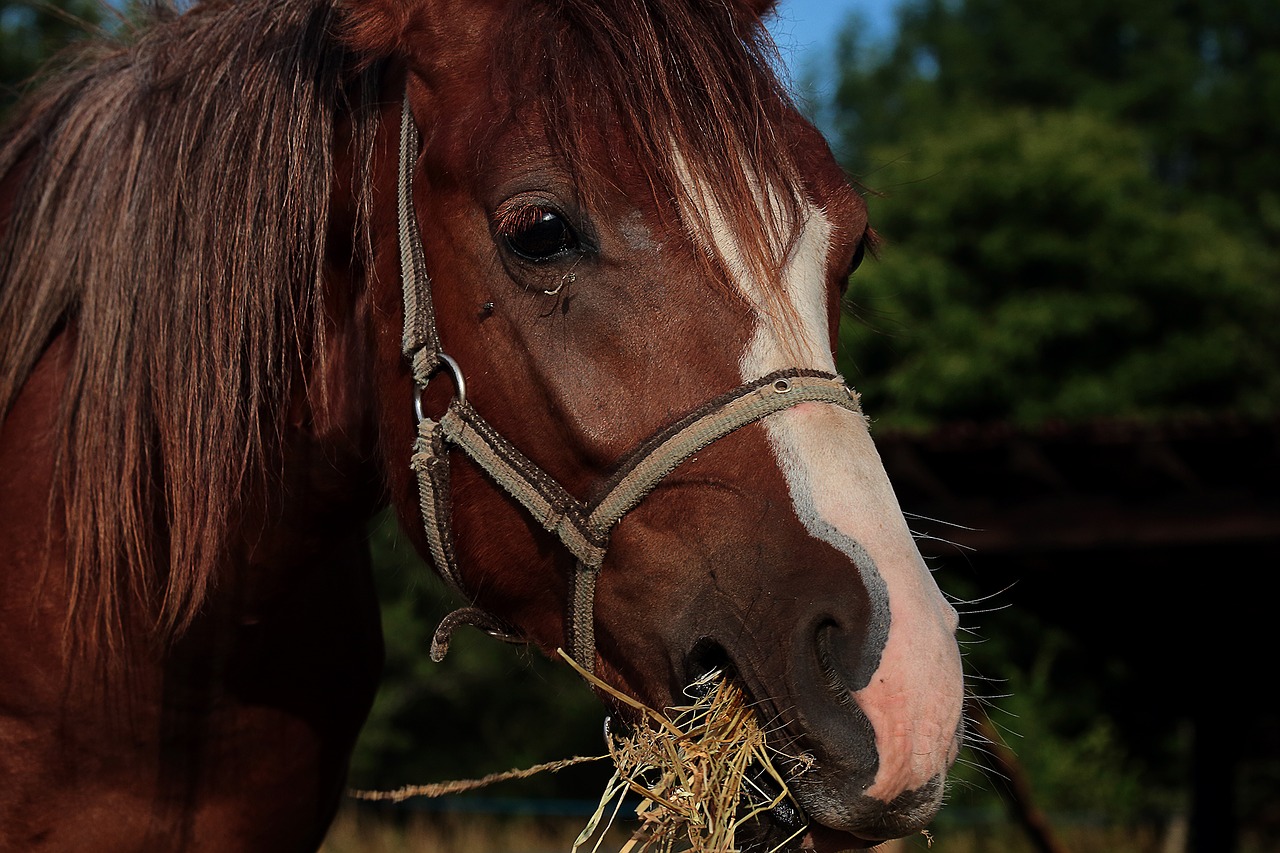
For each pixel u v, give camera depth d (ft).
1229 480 16.14
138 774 5.74
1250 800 39.11
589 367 4.70
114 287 5.59
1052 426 15.46
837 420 4.58
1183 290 44.32
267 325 5.46
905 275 41.93
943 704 4.23
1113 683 38.86
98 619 5.56
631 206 4.66
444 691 39.09
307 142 5.49
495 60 4.95
